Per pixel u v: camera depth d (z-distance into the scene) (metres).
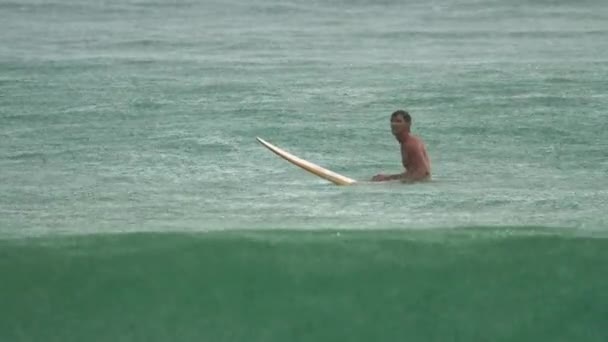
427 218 50.53
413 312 38.38
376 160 75.06
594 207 53.91
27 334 37.75
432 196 57.03
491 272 39.75
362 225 47.97
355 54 131.38
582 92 99.50
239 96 99.94
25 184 63.62
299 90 103.44
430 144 78.94
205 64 121.50
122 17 175.75
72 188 62.00
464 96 98.50
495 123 85.94
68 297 39.09
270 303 38.75
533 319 37.97
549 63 119.50
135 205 56.06
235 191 60.50
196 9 187.00
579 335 37.62
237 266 40.31
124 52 132.38
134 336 37.88
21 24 165.50
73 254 41.19
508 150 75.88
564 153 74.38
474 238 42.41
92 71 116.00
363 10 186.00
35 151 76.25
